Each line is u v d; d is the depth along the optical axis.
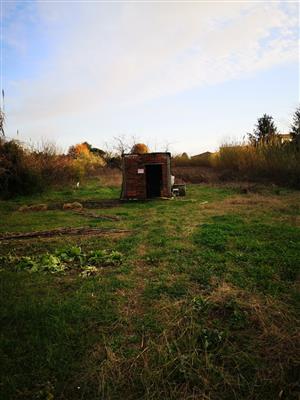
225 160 29.44
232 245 7.42
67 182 24.75
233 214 11.36
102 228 9.84
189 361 3.47
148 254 6.98
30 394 3.11
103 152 44.28
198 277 5.62
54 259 6.67
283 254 6.61
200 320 4.27
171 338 3.91
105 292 5.19
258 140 26.94
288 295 4.87
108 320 4.32
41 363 3.49
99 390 3.13
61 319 4.32
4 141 18.77
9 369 3.41
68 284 5.55
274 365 3.40
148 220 10.84
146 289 5.27
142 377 3.29
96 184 26.48
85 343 3.84
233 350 3.65
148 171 19.36
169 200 15.99
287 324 4.09
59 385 3.21
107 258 6.83
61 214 12.84
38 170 20.02
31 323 4.19
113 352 3.67
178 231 9.06
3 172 17.84
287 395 3.04
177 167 38.00
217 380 3.22
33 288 5.41
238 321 4.20
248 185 20.98
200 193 18.69
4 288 5.28
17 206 15.09
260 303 4.61
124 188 16.53
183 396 3.07
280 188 19.42
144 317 4.42
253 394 3.06
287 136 25.53
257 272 5.78
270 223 9.59
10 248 7.87
